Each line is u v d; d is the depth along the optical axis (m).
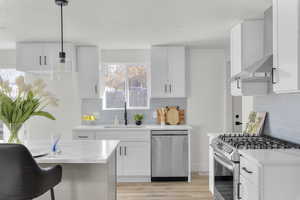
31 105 2.33
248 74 2.69
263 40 3.31
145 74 5.43
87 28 3.78
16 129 2.34
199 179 4.82
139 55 5.32
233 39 3.65
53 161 2.18
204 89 5.32
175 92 4.95
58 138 2.44
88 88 4.96
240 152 2.43
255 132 3.59
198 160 5.32
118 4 2.85
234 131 5.22
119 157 4.69
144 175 4.68
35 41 4.55
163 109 5.19
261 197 2.02
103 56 5.32
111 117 5.30
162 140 4.67
